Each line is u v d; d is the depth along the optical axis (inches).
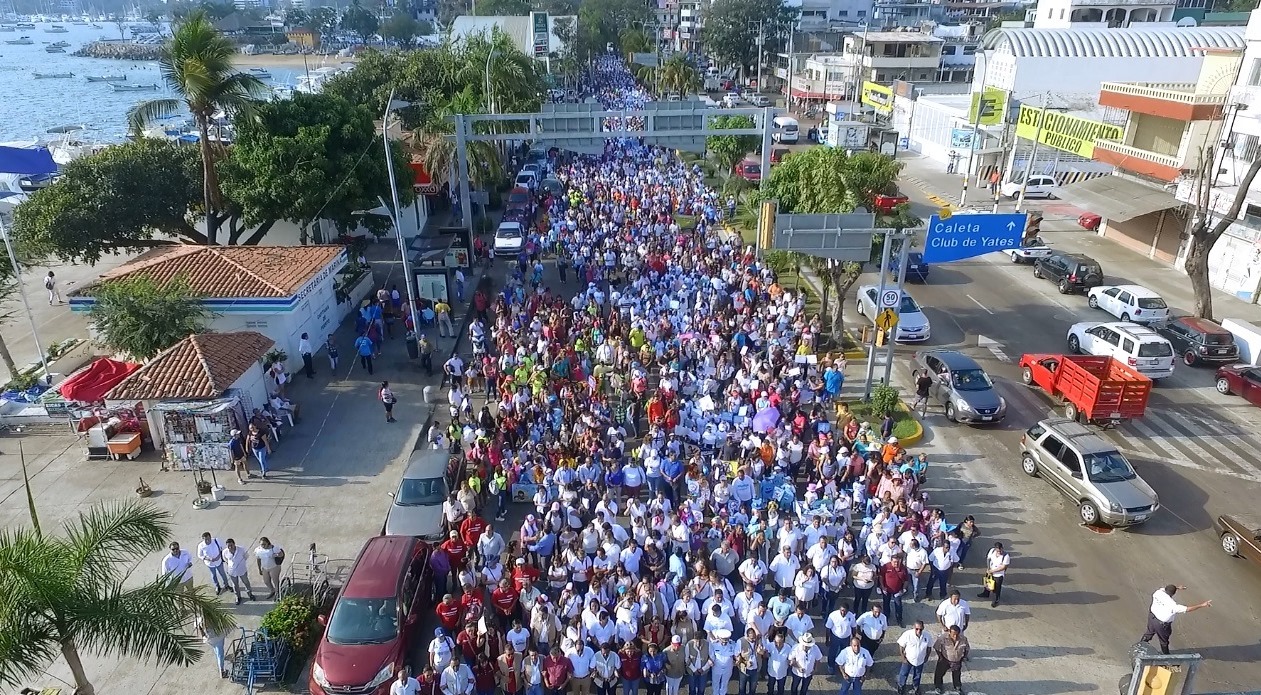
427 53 2271.2
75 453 807.1
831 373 878.4
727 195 1804.9
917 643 490.9
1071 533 687.7
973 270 1454.2
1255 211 1253.1
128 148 1188.5
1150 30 2111.2
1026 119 1875.0
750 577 545.3
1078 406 871.1
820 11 5201.8
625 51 5044.3
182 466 767.1
